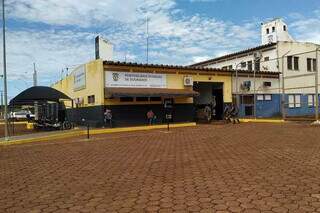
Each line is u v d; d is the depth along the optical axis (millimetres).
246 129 21031
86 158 11398
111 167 9477
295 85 34625
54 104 26250
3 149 15812
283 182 6938
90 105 26766
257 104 32438
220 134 18312
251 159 9906
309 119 26359
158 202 5867
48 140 19250
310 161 9266
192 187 6809
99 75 24750
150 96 25109
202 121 30156
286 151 11266
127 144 15188
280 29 49062
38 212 5613
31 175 8852
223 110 30391
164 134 19656
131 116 25438
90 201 6113
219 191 6402
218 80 30172
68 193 6754
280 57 30875
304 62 35469
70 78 34719
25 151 14383
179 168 8930
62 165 10180
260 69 35469
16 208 5895
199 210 5332
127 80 25609
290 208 5246
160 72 27062
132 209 5547
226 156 10664
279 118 29625
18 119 48625
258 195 6020
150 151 12555
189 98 28359
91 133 22078
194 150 12391
